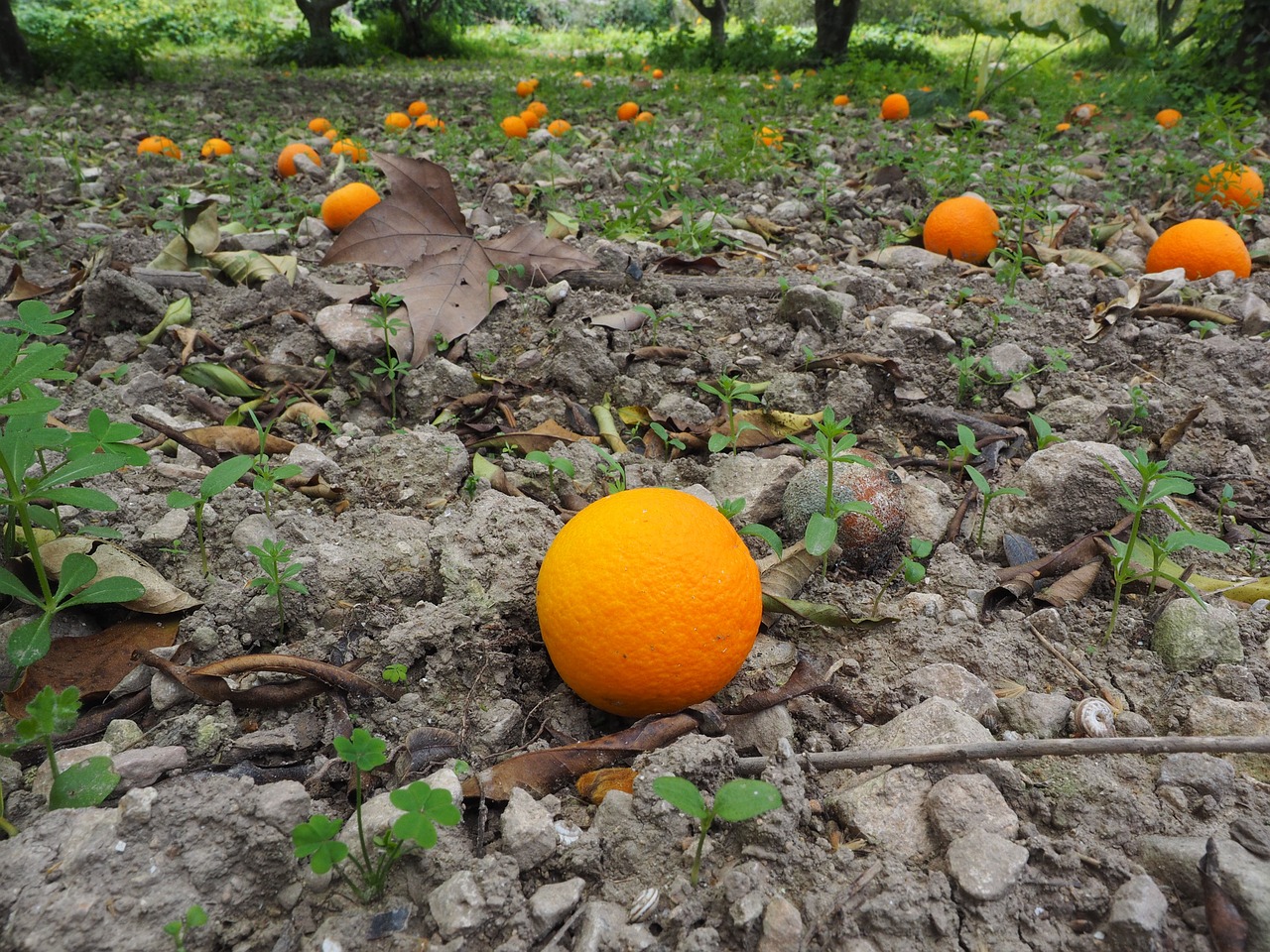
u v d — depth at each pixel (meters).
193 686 0.35
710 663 0.34
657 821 0.30
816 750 0.35
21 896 0.26
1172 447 0.56
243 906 0.28
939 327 0.67
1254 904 0.26
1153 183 1.10
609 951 0.26
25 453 0.33
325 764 0.33
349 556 0.42
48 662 0.36
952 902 0.27
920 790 0.31
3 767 0.32
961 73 2.09
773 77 2.23
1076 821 0.31
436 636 0.38
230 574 0.42
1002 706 0.36
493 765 0.34
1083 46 3.17
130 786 0.32
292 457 0.51
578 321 0.67
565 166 1.17
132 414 0.54
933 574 0.44
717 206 0.93
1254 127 1.38
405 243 0.70
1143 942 0.26
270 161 1.33
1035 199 1.02
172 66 2.77
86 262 0.77
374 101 2.11
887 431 0.60
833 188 1.08
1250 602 0.42
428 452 0.52
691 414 0.59
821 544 0.36
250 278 0.77
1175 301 0.73
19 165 1.19
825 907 0.27
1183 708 0.36
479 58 3.81
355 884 0.29
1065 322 0.68
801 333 0.67
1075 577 0.44
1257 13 1.61
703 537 0.34
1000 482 0.53
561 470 0.48
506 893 0.27
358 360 0.63
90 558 0.34
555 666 0.36
